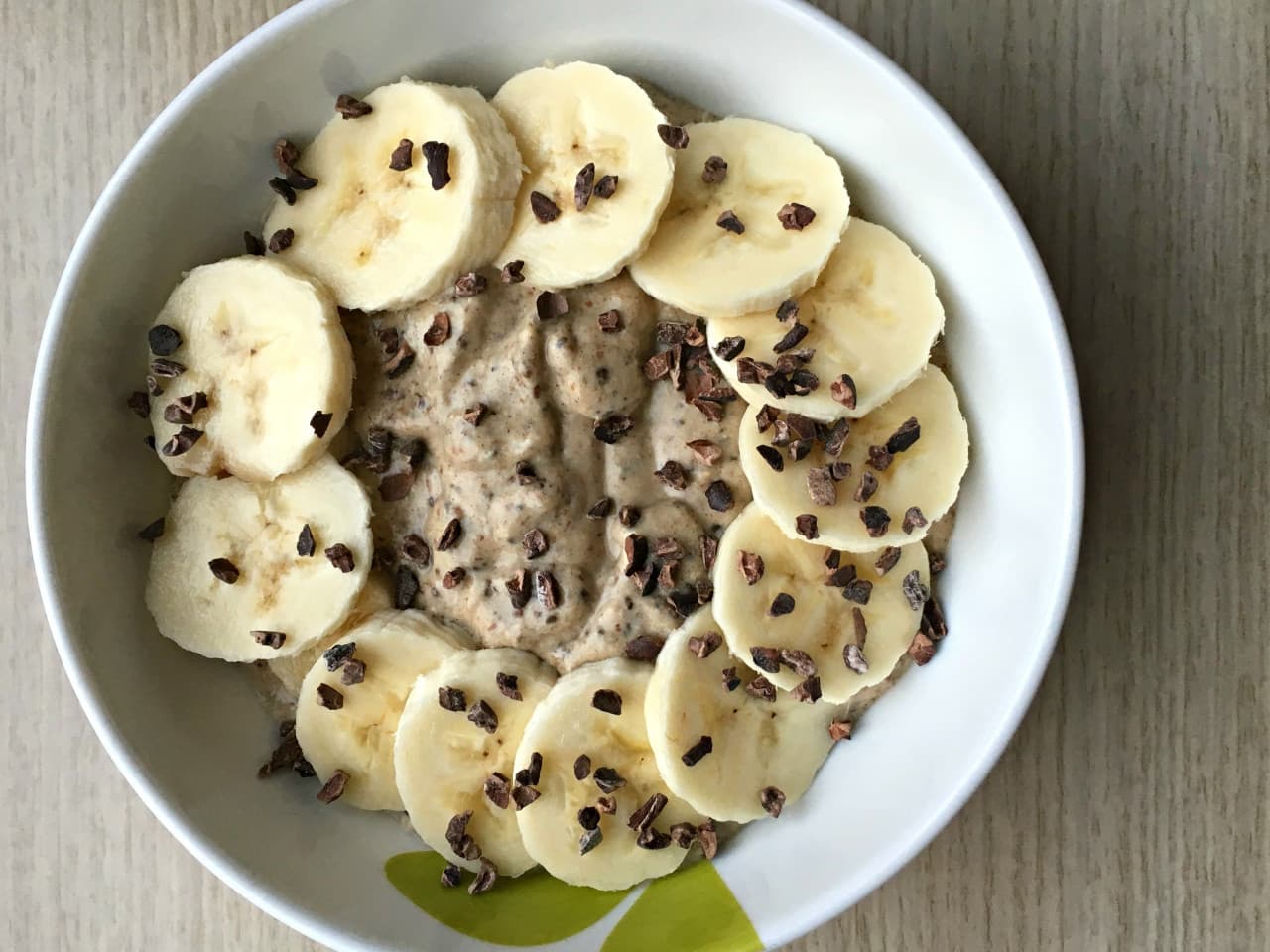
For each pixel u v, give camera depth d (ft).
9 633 0.69
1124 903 0.66
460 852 0.62
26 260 0.68
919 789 0.59
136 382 0.62
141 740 0.59
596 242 0.59
